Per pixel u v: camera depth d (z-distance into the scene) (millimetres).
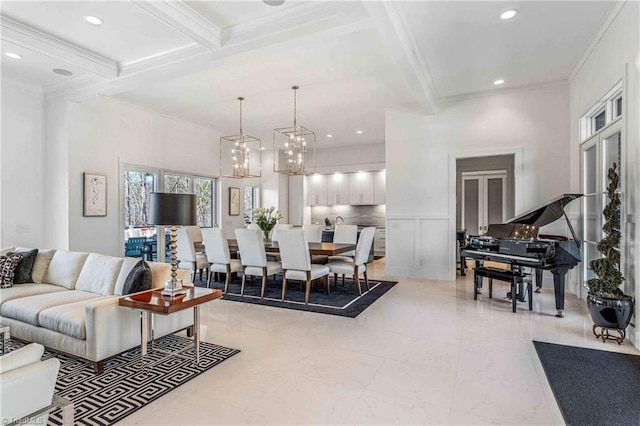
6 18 3314
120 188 5703
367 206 9969
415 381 2471
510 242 4312
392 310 4223
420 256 6102
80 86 4777
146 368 2666
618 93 3615
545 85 5176
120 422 1996
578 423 1973
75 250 5043
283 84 5078
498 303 4508
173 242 2850
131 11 3236
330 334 3412
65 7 3168
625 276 3246
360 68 4516
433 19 3340
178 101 5789
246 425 1969
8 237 4773
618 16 3238
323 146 9625
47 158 5152
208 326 3658
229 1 3074
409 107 6102
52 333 2822
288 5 3152
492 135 5523
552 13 3273
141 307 2570
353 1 2984
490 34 3652
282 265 4691
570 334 3391
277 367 2689
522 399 2230
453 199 5836
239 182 8531
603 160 3904
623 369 2627
